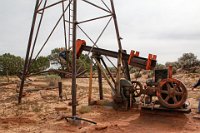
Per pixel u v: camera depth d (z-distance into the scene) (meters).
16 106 14.24
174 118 10.57
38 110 12.84
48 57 51.91
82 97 18.28
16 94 19.14
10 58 55.19
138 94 12.82
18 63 55.12
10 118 11.12
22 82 15.20
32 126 9.84
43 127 9.67
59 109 12.88
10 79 37.72
